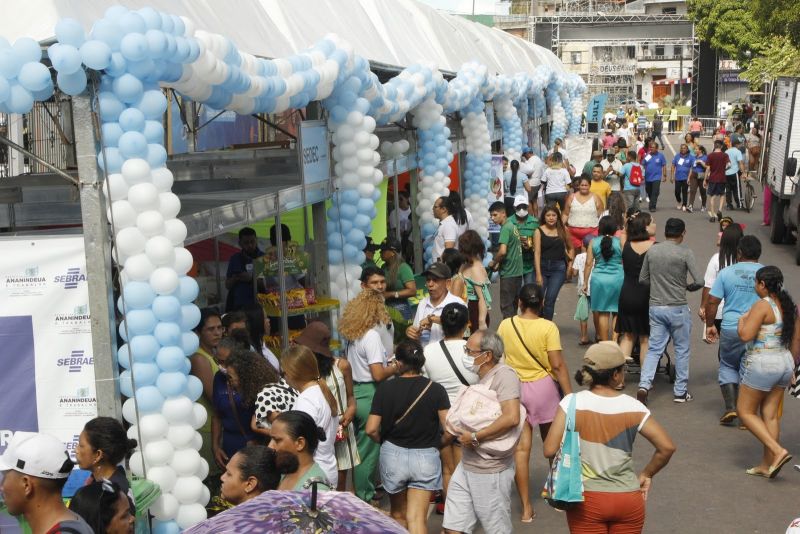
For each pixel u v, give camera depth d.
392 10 14.17
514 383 6.54
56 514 4.12
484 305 10.97
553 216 12.97
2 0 5.56
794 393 8.41
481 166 16.36
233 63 6.38
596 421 5.77
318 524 2.96
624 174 24.67
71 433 5.74
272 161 10.77
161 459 5.67
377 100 9.84
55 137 11.05
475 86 14.64
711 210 27.05
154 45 5.35
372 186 9.54
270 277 9.27
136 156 5.52
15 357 5.72
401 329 10.10
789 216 21.30
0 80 5.10
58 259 5.68
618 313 11.34
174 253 5.68
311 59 8.05
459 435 6.48
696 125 55.62
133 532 4.58
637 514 5.79
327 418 6.52
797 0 31.73
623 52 75.19
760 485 8.52
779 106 23.94
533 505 8.23
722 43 61.88
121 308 5.65
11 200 7.86
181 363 5.70
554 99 30.89
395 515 6.96
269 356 7.61
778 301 8.40
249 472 4.73
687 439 9.78
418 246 14.73
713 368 12.59
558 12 73.56
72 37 5.19
